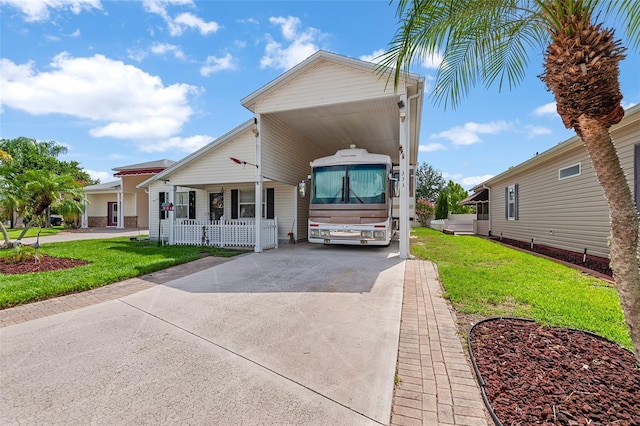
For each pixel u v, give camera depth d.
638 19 2.90
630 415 2.01
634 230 2.26
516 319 3.75
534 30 3.60
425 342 3.29
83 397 2.38
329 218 9.55
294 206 12.40
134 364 2.88
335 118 10.49
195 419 2.13
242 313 4.18
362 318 3.98
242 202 13.26
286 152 11.66
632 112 6.03
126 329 3.69
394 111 9.71
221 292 5.14
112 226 24.86
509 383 2.43
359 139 13.45
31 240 14.02
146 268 6.71
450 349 3.12
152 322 3.90
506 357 2.83
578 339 3.15
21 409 2.24
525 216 12.80
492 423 2.07
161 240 13.66
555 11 2.46
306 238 13.43
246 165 11.04
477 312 4.10
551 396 2.24
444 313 4.14
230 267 7.14
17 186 10.22
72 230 21.16
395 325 3.75
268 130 10.36
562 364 2.67
